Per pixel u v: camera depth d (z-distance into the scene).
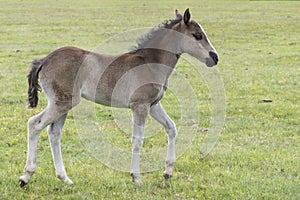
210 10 39.81
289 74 15.19
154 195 6.65
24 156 8.08
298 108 11.28
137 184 6.93
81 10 39.00
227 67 16.42
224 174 7.36
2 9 38.50
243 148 8.62
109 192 6.68
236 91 12.95
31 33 24.36
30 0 49.50
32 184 6.85
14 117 10.23
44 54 18.36
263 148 8.61
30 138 6.67
